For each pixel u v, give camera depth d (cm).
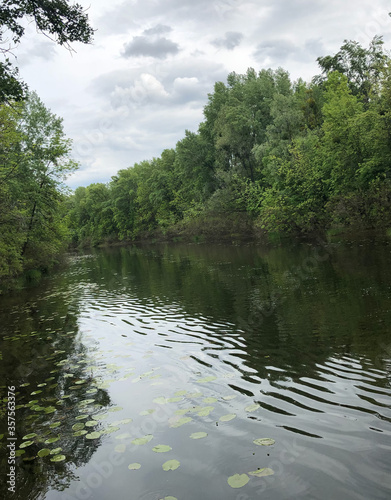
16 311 1517
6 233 2191
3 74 1125
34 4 1031
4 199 2152
